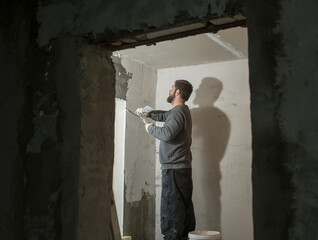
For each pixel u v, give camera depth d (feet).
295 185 3.48
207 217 11.69
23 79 5.69
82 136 5.02
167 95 12.73
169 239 9.59
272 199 3.58
